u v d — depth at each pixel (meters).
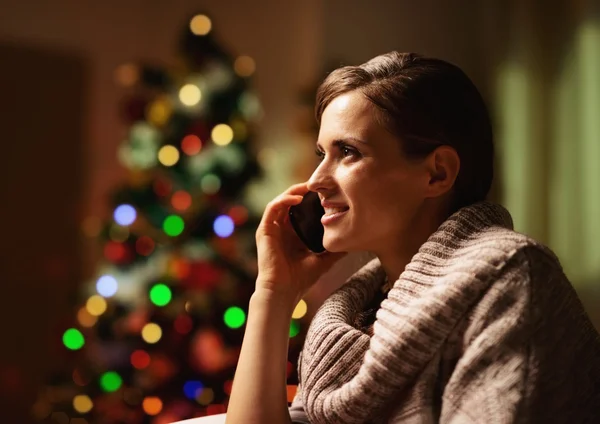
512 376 0.76
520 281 0.79
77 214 3.17
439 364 0.80
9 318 3.01
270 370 0.95
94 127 3.22
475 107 0.91
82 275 3.16
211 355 2.33
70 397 2.48
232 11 3.27
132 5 3.32
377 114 0.88
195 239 2.42
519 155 2.83
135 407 2.39
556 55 2.72
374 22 2.98
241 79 2.52
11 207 3.03
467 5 3.03
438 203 0.92
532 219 2.80
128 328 2.41
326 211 0.94
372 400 0.82
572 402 0.83
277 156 3.10
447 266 0.83
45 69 3.11
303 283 1.05
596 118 2.57
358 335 0.88
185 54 2.54
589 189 2.59
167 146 2.41
